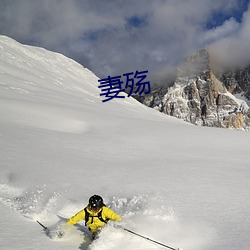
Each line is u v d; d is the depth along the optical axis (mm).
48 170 11344
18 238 5500
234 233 6066
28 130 20469
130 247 5367
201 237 5898
